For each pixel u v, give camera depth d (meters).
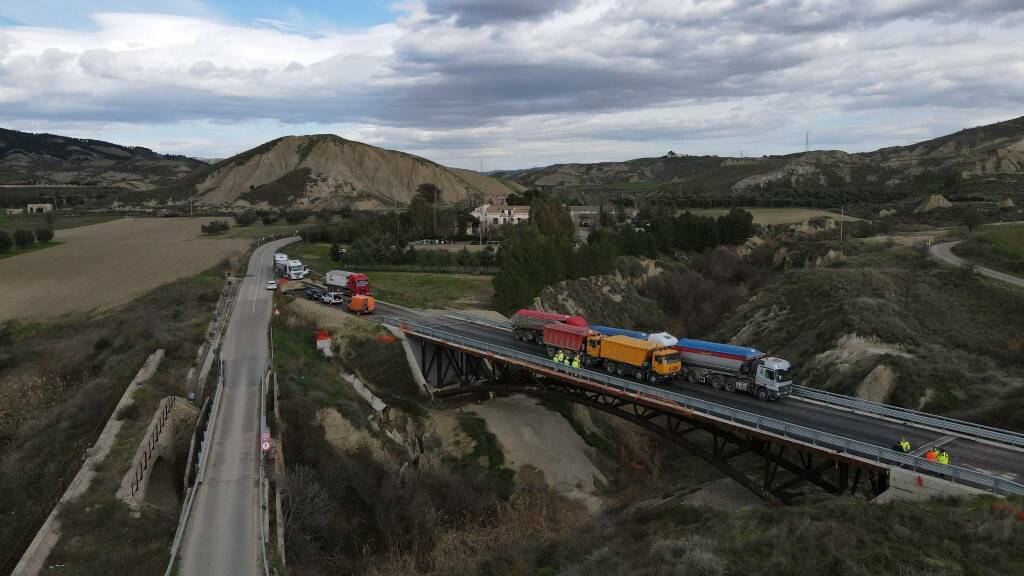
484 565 35.84
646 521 41.16
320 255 129.38
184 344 55.22
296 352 59.12
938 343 62.72
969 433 35.91
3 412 51.84
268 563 26.44
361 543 39.56
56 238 142.50
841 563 23.42
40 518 31.12
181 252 117.62
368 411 51.59
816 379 59.34
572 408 61.06
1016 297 68.06
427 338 59.69
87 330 70.25
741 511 32.41
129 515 29.92
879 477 32.66
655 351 46.09
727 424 37.19
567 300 96.75
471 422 55.53
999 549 23.00
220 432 39.53
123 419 39.56
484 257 119.88
